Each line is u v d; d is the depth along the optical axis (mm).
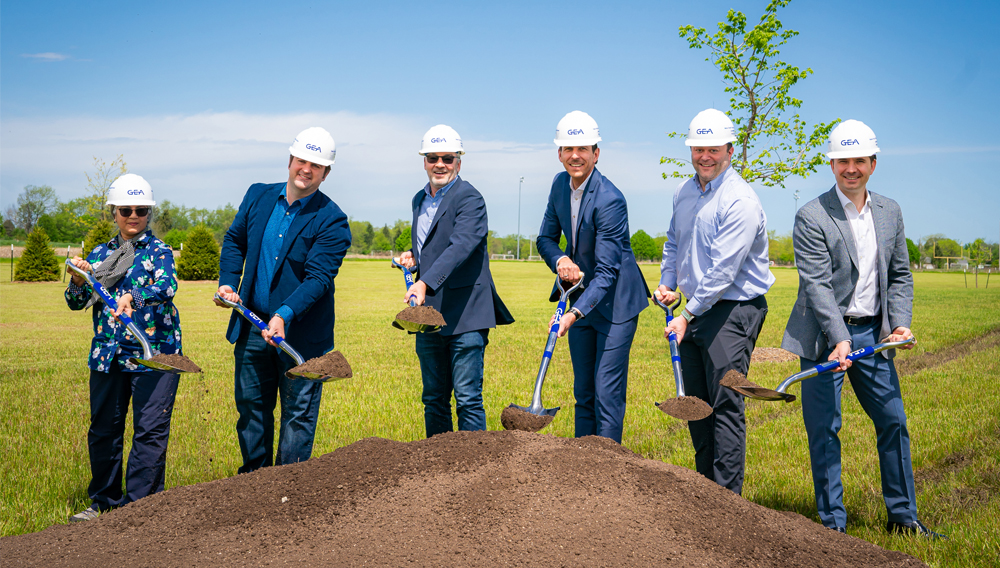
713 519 2777
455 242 4387
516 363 9789
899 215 3887
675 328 3959
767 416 6641
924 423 5879
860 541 2850
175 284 4078
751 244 3943
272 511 2779
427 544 2512
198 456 5000
